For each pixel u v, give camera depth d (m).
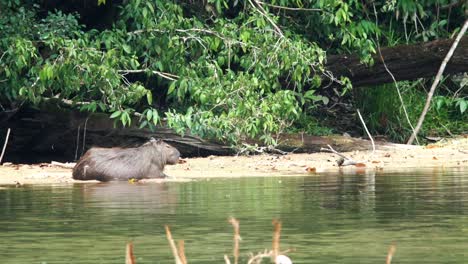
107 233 25.30
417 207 30.03
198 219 27.80
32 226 26.73
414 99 62.53
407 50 57.66
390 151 54.81
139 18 53.62
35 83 51.38
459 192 34.28
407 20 64.88
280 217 28.03
